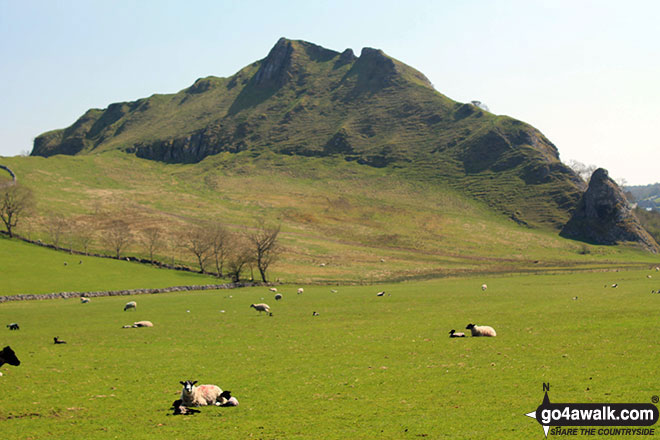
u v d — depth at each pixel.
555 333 36.59
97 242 153.00
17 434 19.09
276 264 146.88
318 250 173.88
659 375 23.94
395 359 30.09
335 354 32.22
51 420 20.61
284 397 23.14
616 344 31.38
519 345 32.62
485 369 26.70
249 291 93.38
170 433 18.89
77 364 30.78
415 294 76.25
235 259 133.75
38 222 167.12
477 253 187.25
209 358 32.03
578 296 64.50
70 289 91.38
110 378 27.12
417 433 18.27
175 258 142.38
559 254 194.88
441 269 149.62
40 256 119.25
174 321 52.72
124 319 55.78
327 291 90.12
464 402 21.50
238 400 22.91
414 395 22.77
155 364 30.47
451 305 59.78
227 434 18.72
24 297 81.25
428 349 32.66
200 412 21.38
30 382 26.39
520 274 124.69
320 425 19.42
